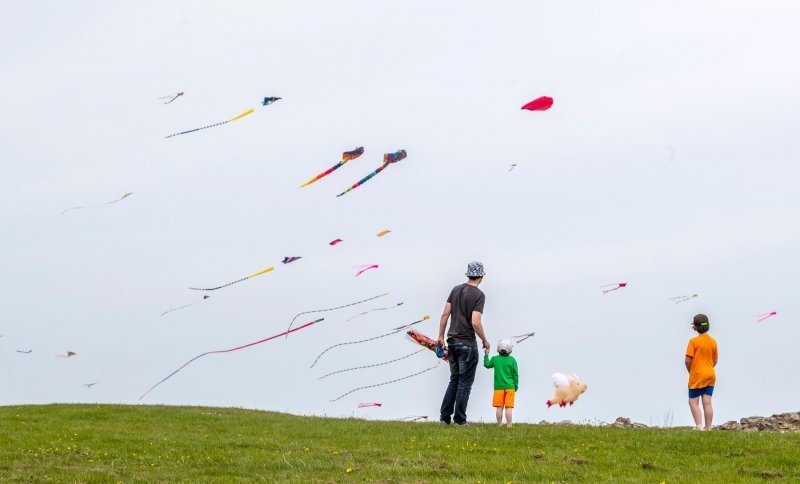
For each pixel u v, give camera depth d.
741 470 14.77
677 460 15.56
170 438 18.38
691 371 18.80
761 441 16.83
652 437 17.38
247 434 19.03
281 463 15.48
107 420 21.69
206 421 21.41
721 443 16.67
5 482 14.05
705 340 18.75
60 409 23.53
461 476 14.51
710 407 18.64
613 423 20.95
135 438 18.31
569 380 20.22
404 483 13.98
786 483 13.92
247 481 14.16
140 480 14.23
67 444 17.56
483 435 17.80
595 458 15.75
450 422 19.22
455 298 18.78
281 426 20.27
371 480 14.17
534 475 14.48
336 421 21.31
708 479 14.15
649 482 13.93
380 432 18.78
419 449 16.59
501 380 19.14
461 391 18.83
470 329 18.62
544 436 17.66
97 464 15.62
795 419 20.16
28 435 18.61
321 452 16.45
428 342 19.83
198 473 14.86
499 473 14.67
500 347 19.19
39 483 14.05
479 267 18.75
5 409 23.69
